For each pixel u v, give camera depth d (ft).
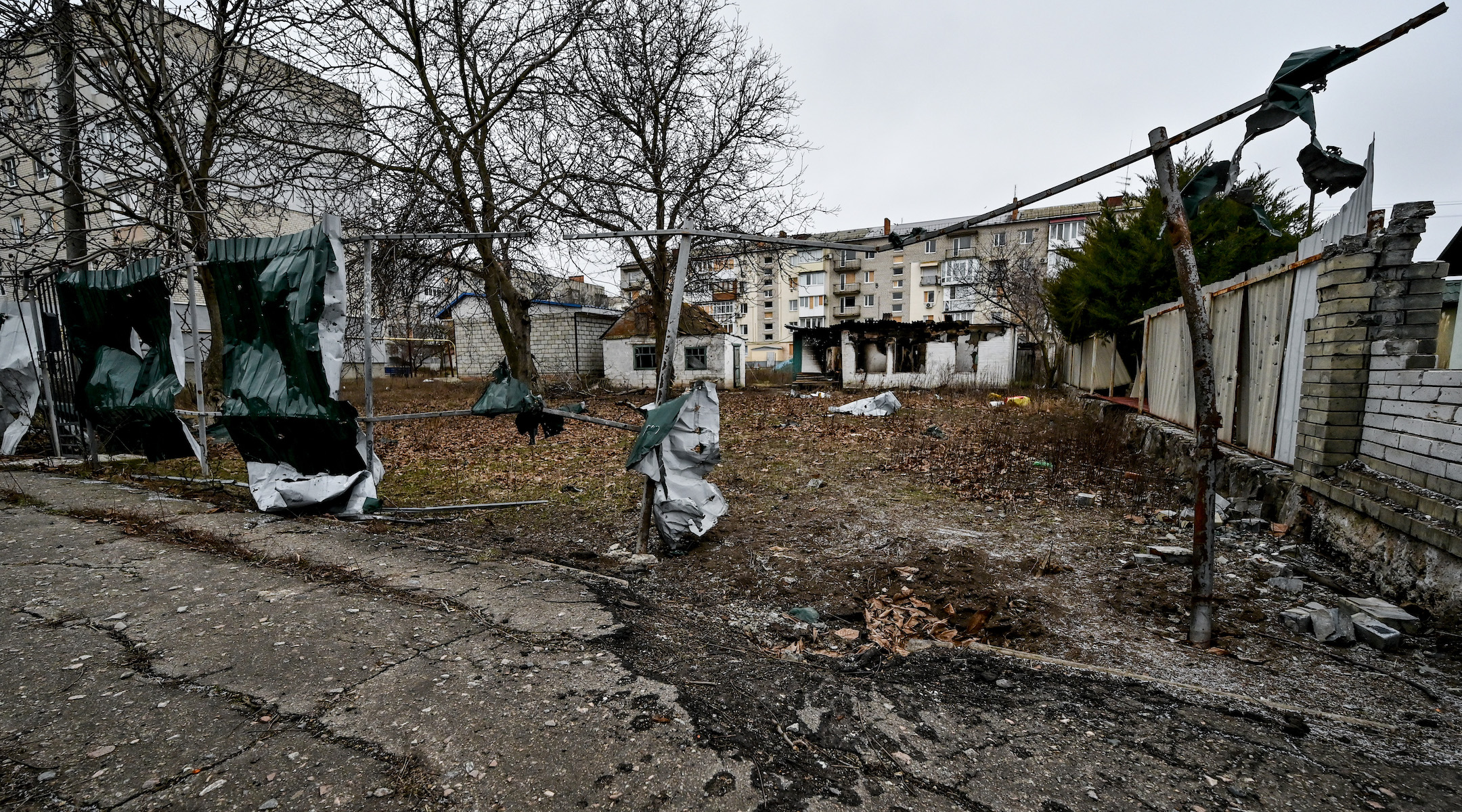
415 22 40.22
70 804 4.85
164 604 8.94
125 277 16.44
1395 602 10.30
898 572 12.10
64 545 11.42
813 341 83.10
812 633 9.33
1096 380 47.11
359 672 7.07
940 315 154.81
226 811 4.83
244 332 14.24
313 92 35.12
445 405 51.88
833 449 29.25
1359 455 12.53
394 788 5.14
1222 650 8.84
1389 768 5.91
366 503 13.94
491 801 5.02
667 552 13.23
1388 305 11.84
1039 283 79.25
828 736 6.16
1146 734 6.38
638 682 7.00
